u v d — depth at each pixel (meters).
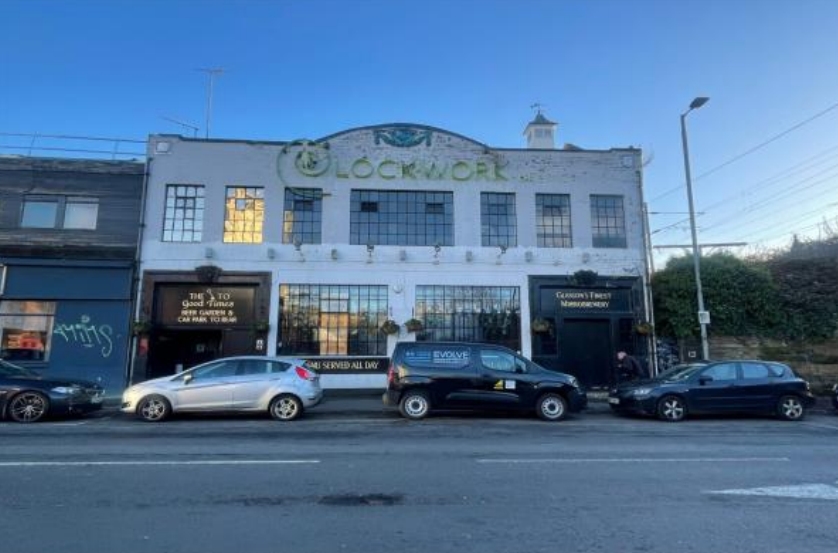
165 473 7.31
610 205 20.42
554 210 20.17
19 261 17.59
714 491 6.62
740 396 14.01
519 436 10.78
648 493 6.52
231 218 18.91
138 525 5.25
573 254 19.72
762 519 5.56
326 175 19.38
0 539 4.85
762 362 14.62
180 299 18.31
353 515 5.62
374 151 19.72
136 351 17.55
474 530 5.20
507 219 19.92
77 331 17.58
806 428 12.48
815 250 27.70
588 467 7.88
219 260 18.44
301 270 18.70
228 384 13.21
